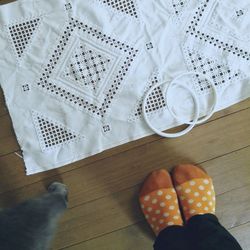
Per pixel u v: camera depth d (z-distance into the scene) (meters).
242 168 0.88
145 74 0.85
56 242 0.87
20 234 0.64
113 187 0.87
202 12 0.85
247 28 0.85
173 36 0.85
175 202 0.86
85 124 0.85
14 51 0.84
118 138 0.85
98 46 0.85
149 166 0.87
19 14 0.84
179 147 0.87
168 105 0.84
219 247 0.73
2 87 0.84
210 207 0.85
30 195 0.86
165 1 0.85
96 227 0.87
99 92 0.85
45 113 0.85
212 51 0.85
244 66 0.85
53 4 0.84
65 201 0.81
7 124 0.85
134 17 0.85
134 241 0.88
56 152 0.85
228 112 0.87
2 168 0.86
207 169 0.88
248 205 0.88
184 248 0.77
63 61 0.85
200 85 0.85
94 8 0.84
